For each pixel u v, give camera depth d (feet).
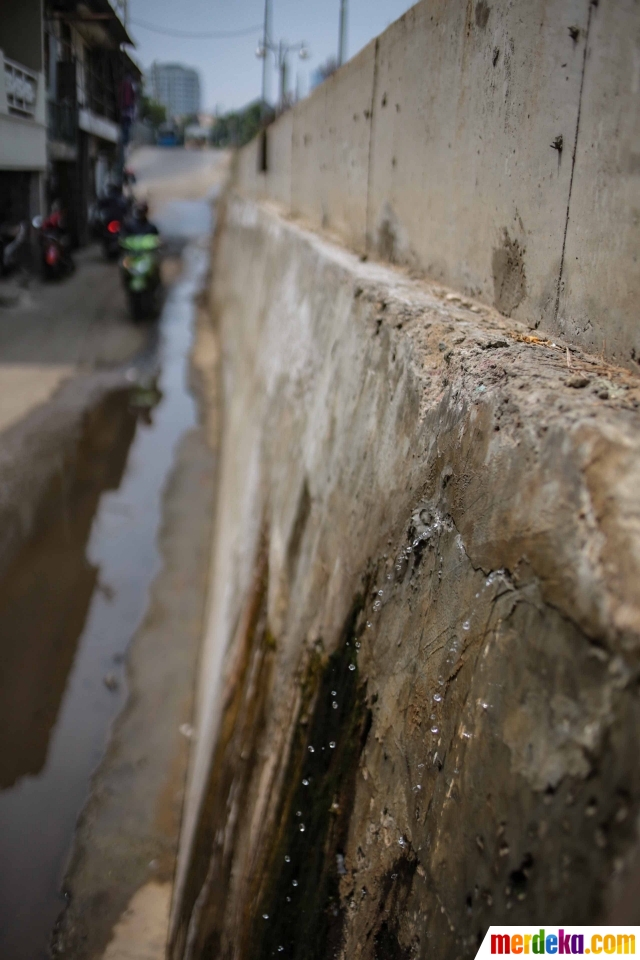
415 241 8.95
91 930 10.02
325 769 5.69
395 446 5.84
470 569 3.88
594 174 4.84
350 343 8.09
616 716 2.49
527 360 4.58
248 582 11.07
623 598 2.58
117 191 61.31
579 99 5.02
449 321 6.03
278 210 23.76
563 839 2.60
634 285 4.39
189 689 14.71
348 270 9.12
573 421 3.30
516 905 2.78
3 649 15.76
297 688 7.00
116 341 38.52
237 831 7.50
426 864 3.69
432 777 3.87
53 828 11.68
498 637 3.39
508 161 6.20
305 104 18.44
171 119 199.82
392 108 9.87
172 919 9.52
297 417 10.64
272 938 5.60
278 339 14.88
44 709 14.17
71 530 20.47
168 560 19.25
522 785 2.92
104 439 26.58
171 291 50.52
